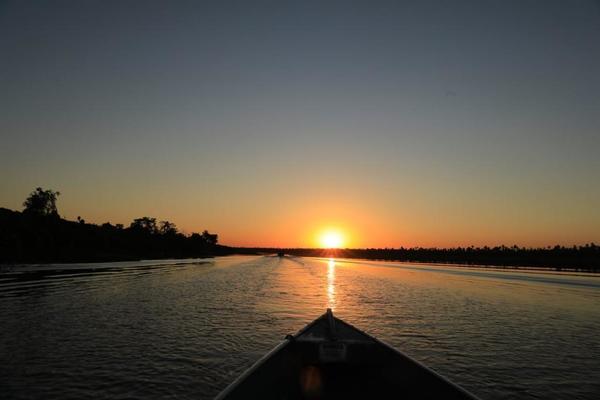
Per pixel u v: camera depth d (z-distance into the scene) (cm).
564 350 1733
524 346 1792
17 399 1119
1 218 7975
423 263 12675
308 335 1235
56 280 4334
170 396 1146
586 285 4919
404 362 1037
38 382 1247
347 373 1136
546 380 1345
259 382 914
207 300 3130
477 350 1709
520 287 4609
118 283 4256
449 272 7606
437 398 896
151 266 7938
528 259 14250
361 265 10931
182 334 1902
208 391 1185
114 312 2481
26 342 1725
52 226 9175
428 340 1875
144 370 1364
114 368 1382
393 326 2188
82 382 1249
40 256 7762
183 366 1409
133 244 12756
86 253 9406
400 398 970
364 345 1155
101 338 1808
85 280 4459
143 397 1138
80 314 2389
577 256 13988
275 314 2498
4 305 2666
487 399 1183
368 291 4050
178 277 5422
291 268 8881
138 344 1706
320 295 3625
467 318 2489
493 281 5450
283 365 1059
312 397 974
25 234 7712
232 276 5959
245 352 1592
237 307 2778
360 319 2391
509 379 1351
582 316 2650
